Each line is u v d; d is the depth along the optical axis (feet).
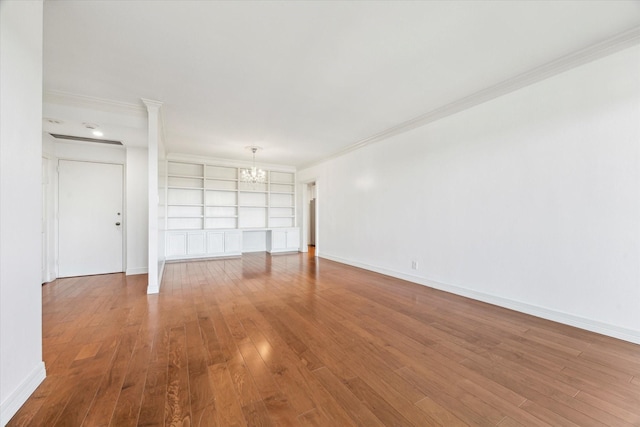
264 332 7.59
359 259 16.99
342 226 18.70
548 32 6.80
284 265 17.81
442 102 10.95
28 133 4.79
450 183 11.39
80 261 14.30
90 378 5.36
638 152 6.75
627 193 6.93
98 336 7.27
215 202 22.12
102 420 4.24
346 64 8.21
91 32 6.61
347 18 6.26
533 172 8.72
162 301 10.26
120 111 10.98
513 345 6.83
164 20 6.24
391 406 4.64
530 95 8.79
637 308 6.80
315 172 22.31
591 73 7.49
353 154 17.56
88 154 14.37
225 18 6.21
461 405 4.66
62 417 4.30
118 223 15.16
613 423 4.24
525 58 7.93
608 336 7.22
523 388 5.13
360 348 6.69
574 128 7.82
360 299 10.59
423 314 8.98
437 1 5.77
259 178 19.93
